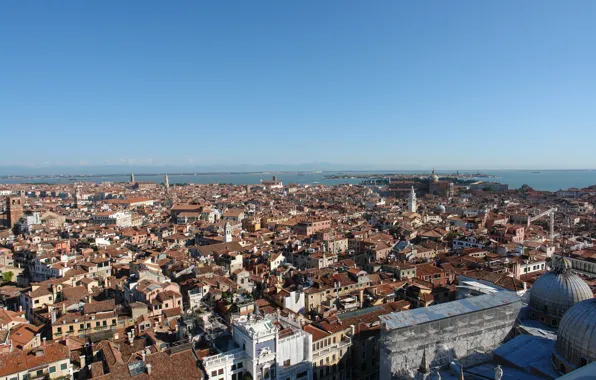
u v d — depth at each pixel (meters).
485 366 83.69
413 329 84.88
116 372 82.44
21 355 91.62
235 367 87.69
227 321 113.62
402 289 145.88
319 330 104.81
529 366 79.88
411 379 79.25
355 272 155.88
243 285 157.12
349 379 107.75
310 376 94.88
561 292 98.31
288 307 130.25
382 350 85.81
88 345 104.75
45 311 135.12
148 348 94.75
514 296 101.00
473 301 96.81
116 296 156.00
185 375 82.31
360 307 134.38
